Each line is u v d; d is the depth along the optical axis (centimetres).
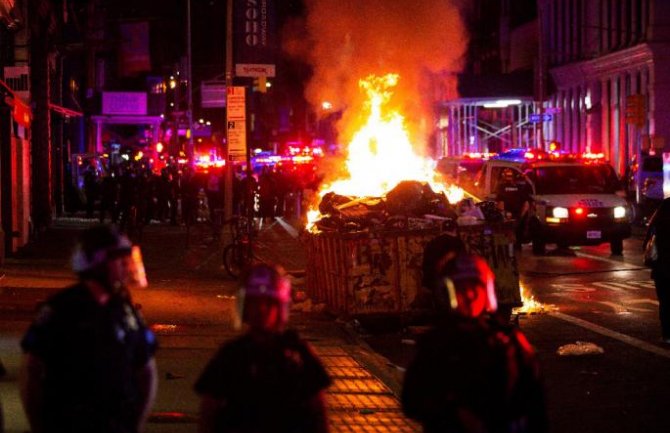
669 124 4509
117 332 485
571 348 1223
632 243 2925
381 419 901
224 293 1830
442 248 1149
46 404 484
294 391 459
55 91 4419
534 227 2520
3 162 2506
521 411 477
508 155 2950
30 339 483
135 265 499
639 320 1497
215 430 459
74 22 4856
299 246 2922
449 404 468
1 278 1923
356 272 1433
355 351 1240
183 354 1173
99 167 5572
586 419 931
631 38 4791
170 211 4069
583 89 5447
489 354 471
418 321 1448
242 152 2172
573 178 2600
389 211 1523
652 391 1041
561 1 5772
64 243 2948
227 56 2205
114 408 482
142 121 5856
